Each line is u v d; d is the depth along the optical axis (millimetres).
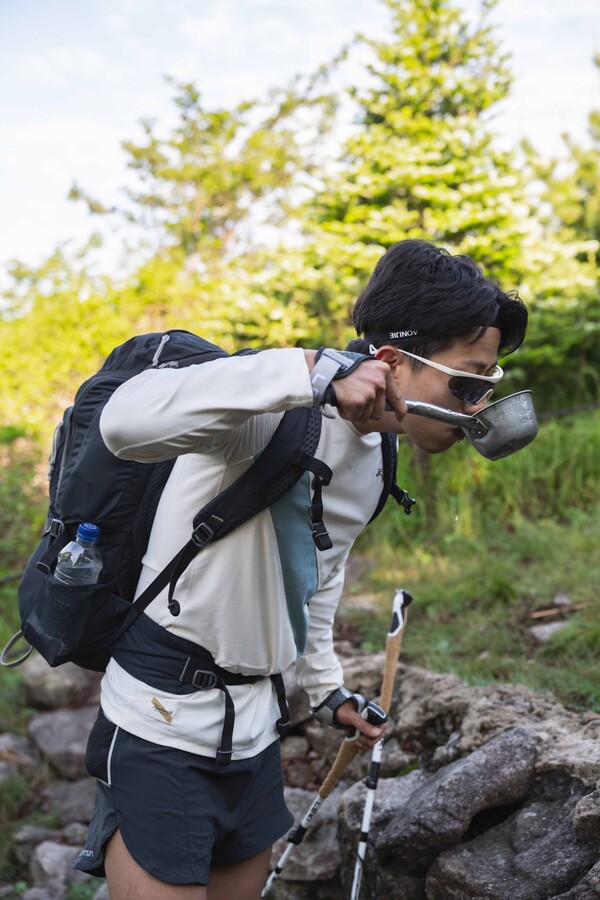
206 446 1639
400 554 5598
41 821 4254
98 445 1728
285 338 7047
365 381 1499
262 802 1979
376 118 8227
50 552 1829
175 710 1787
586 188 10875
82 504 1761
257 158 14641
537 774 2473
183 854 1762
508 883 2207
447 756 2832
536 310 7082
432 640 4105
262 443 1701
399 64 8109
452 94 8016
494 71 8172
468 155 7684
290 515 1749
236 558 1746
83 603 1760
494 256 7137
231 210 14914
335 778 2525
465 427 1684
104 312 9641
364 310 1811
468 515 5695
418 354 1747
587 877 2027
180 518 1781
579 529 5426
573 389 7230
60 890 3717
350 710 2320
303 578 1806
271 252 7977
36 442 8680
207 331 7527
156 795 1773
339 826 2887
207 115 14875
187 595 1773
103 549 1798
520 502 5918
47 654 1848
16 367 9352
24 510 7434
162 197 14867
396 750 3188
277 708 2008
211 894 1986
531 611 4320
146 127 14820
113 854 1812
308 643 2264
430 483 6273
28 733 4812
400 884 2527
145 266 10508
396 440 1950
